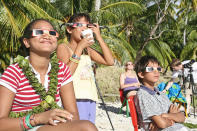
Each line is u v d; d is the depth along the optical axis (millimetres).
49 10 12422
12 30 10164
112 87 11172
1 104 1720
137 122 3258
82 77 2734
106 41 14766
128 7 15195
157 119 3037
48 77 1968
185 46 27484
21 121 1688
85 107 2723
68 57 2736
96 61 3127
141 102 3160
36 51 1888
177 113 3150
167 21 22016
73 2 14914
